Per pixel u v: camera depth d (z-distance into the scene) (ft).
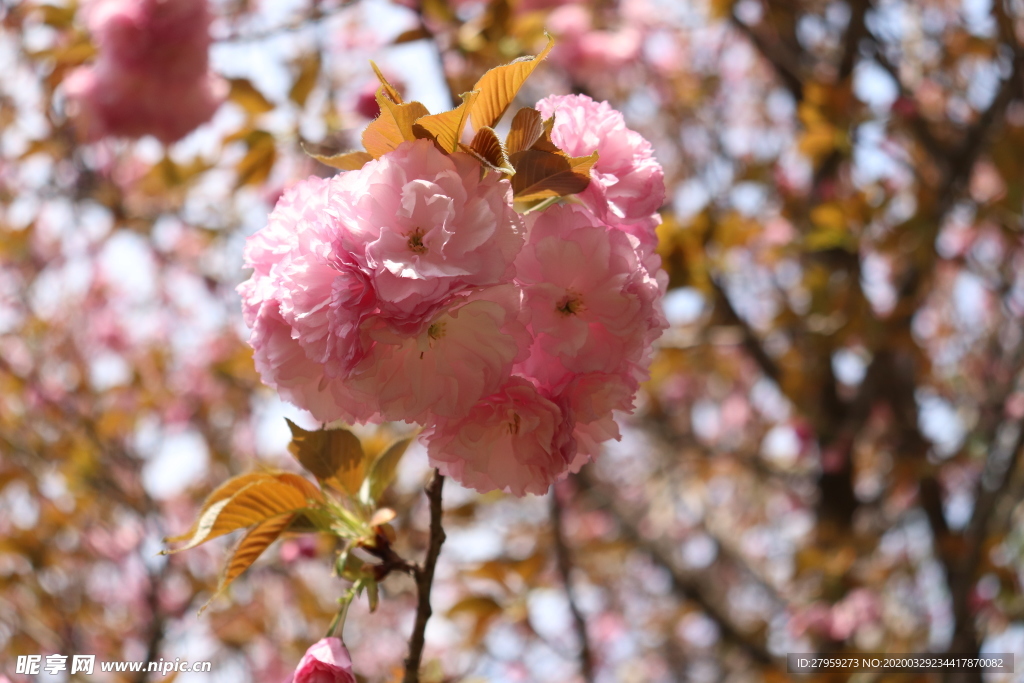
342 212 3.92
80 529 17.44
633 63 17.97
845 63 16.90
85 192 16.01
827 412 17.80
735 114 24.91
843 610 16.10
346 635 17.52
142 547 17.35
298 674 4.69
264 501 5.12
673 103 23.82
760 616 21.31
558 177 4.28
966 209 15.26
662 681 26.11
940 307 22.11
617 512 21.33
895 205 16.05
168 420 20.65
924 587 18.89
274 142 10.59
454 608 11.02
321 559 11.74
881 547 19.06
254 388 20.38
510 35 10.71
